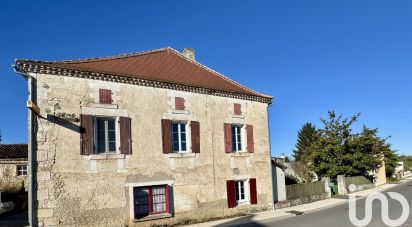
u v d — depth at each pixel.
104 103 13.51
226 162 17.16
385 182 40.22
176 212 14.94
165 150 14.93
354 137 32.78
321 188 24.78
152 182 14.34
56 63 12.70
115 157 13.48
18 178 23.88
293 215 17.16
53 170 12.09
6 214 19.55
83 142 12.80
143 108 14.56
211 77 19.12
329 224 14.13
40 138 11.97
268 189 18.91
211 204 16.20
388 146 46.75
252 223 15.01
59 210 12.03
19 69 11.76
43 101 12.15
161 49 20.03
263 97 19.28
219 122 17.20
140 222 13.73
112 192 13.25
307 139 53.97
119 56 16.78
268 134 19.42
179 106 15.76
